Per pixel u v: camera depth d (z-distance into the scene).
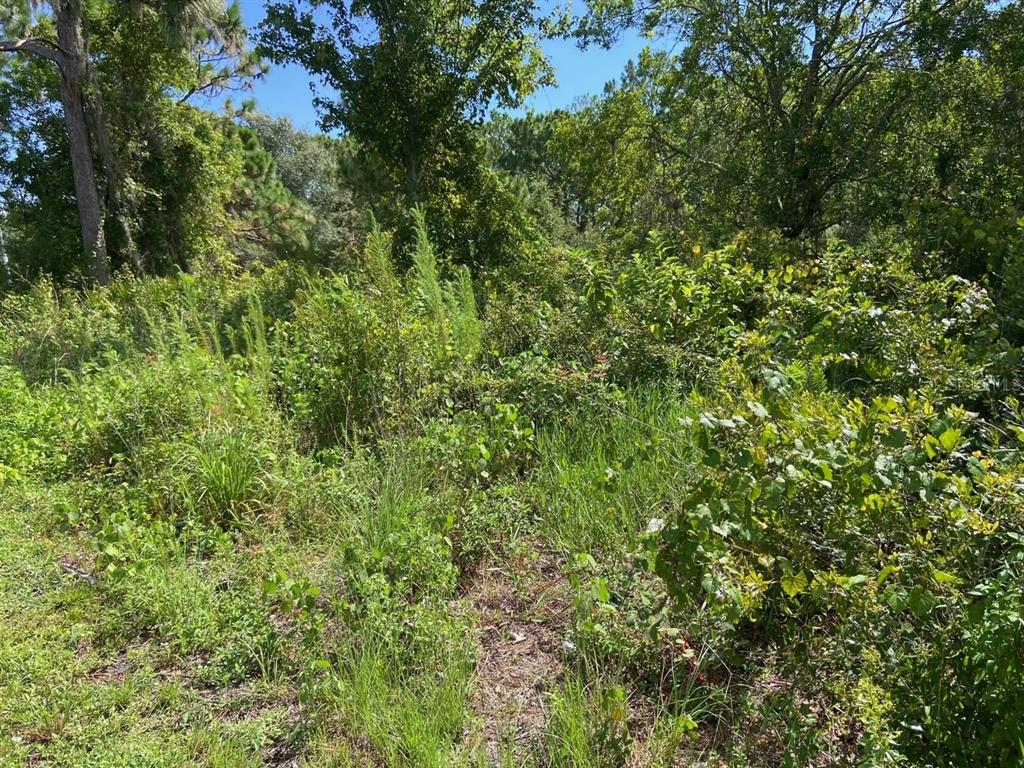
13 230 18.86
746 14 11.52
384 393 4.73
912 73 10.45
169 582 3.04
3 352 7.53
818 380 3.27
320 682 2.43
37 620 2.89
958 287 3.80
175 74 17.84
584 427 4.21
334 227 26.83
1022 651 1.67
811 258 5.97
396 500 3.48
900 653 1.97
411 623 2.63
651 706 2.34
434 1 13.15
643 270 4.96
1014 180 8.86
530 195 19.48
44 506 3.87
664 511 3.24
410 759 2.10
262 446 4.09
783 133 11.09
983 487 2.00
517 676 2.55
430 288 6.38
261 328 5.97
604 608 2.52
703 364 4.17
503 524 3.38
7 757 2.15
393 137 13.54
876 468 1.90
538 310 5.98
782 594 2.41
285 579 2.75
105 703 2.41
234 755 2.16
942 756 1.84
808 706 2.13
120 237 17.47
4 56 18.11
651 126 14.83
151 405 4.46
